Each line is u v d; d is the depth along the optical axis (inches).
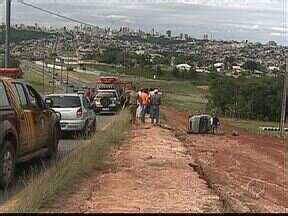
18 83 509.4
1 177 436.1
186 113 2218.3
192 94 4116.6
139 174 527.2
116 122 1047.0
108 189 448.1
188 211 392.2
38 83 3346.5
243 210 439.5
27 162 557.9
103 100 1632.6
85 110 889.5
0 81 469.7
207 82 4837.6
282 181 682.2
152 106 1202.6
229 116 3048.7
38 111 543.8
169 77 5044.3
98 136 745.6
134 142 801.6
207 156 799.1
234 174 674.2
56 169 478.0
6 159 444.5
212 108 2987.2
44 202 386.6
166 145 810.8
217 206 425.7
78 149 639.1
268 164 826.2
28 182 446.0
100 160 574.2
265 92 3016.7
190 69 5344.5
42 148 562.6
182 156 705.0
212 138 1107.9
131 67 5236.2
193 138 1059.9
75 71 5032.0
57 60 4785.9
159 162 620.4
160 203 411.2
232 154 880.3
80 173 491.2
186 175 550.6
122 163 583.8
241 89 3139.8
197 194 460.8
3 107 454.6
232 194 519.8
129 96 2079.2
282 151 1017.5
